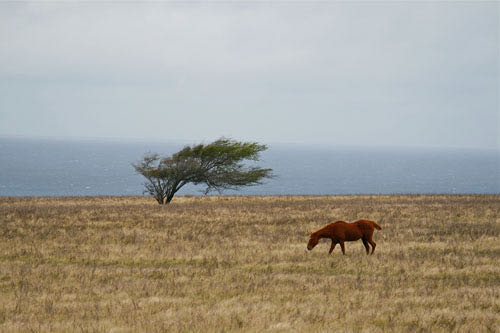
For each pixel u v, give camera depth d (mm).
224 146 113438
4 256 47812
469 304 31031
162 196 112188
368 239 47500
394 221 67875
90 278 39000
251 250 49750
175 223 67375
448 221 67688
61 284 37438
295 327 26891
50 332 26172
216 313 29500
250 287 35875
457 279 38031
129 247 51250
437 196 116812
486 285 36312
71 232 60250
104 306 31438
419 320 28109
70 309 30688
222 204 100938
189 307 31000
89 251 49625
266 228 63375
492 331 26016
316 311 29812
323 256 46906
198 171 111125
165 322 27703
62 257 47281
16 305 31344
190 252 48812
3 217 72688
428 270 40625
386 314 29266
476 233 57688
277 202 106812
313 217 72625
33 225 65188
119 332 26031
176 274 40625
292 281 37938
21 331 26375
